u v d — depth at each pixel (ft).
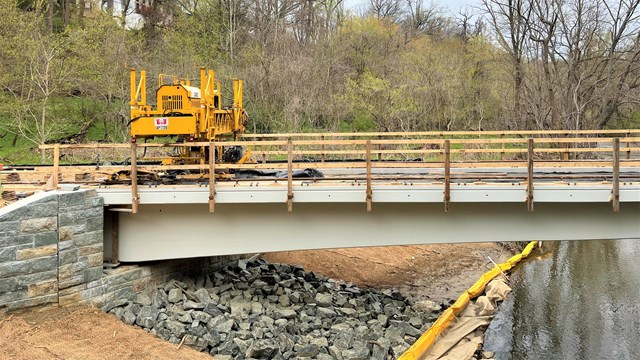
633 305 49.96
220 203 35.55
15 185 36.78
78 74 83.76
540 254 68.54
